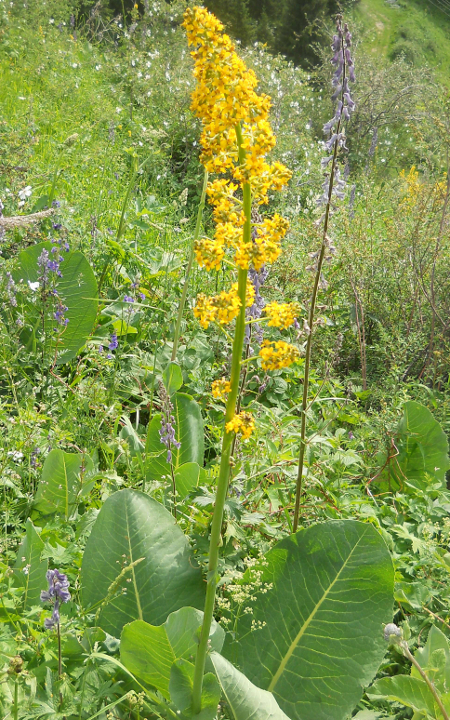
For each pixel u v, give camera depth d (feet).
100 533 8.35
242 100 5.02
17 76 31.37
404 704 7.55
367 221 21.06
